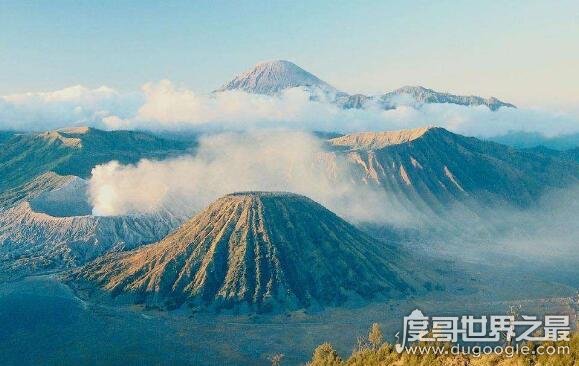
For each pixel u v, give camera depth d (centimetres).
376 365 16012
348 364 17012
